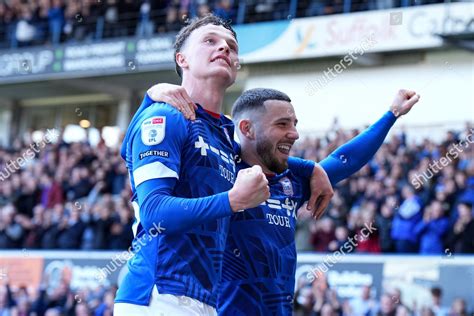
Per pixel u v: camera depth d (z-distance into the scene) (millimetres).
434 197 12383
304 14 17656
